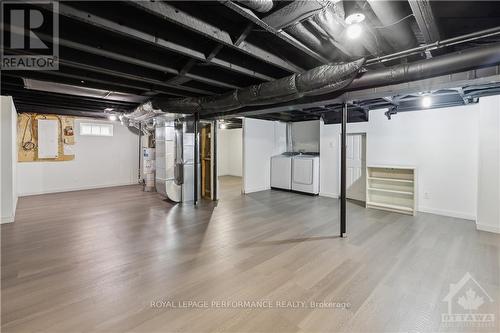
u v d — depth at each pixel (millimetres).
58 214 4586
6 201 4062
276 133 7609
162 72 3066
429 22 1728
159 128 5691
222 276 2422
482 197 3666
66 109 5715
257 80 3412
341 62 2371
